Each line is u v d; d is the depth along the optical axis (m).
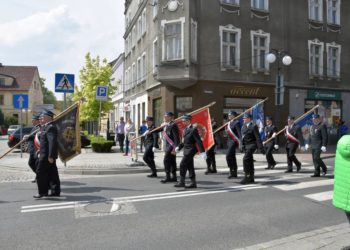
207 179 11.16
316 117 11.80
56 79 12.94
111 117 49.81
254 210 7.14
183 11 20.38
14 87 64.00
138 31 30.48
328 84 26.09
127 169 12.72
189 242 5.27
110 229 5.86
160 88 22.72
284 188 9.48
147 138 11.61
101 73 31.38
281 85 18.91
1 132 53.25
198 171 13.44
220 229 5.90
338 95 26.53
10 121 57.16
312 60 25.61
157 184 10.09
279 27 23.88
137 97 30.67
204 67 21.22
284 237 5.55
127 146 17.77
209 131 12.25
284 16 24.12
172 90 21.52
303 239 5.30
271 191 9.08
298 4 24.81
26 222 6.23
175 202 7.75
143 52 27.88
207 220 6.40
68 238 5.41
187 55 20.17
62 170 12.36
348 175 4.39
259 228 5.99
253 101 22.83
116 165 13.54
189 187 9.53
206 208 7.25
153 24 24.11
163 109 22.09
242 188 9.47
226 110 21.92
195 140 9.56
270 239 5.46
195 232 5.73
